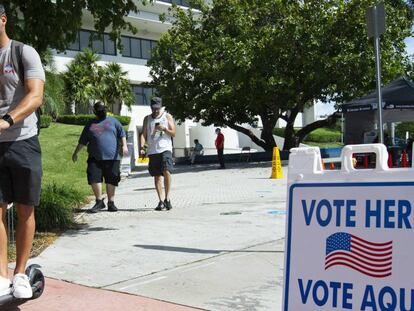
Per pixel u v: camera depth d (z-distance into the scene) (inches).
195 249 257.3
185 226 319.0
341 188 109.5
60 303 184.5
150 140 394.0
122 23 339.3
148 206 424.2
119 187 636.1
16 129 167.3
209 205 415.8
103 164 396.8
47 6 317.7
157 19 1731.1
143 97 1825.8
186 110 1130.7
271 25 999.0
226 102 1091.3
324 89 984.9
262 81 954.7
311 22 928.3
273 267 220.8
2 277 160.2
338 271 107.8
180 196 495.5
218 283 203.0
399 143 711.7
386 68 908.0
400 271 100.4
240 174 757.3
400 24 963.3
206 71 1019.9
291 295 113.0
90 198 488.1
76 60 1600.6
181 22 1137.4
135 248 263.6
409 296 98.9
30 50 170.2
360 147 108.0
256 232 292.4
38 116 177.8
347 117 696.4
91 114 1628.9
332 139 2206.0
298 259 113.3
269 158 1195.3
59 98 1375.5
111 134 398.0
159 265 231.0
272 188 537.0
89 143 398.3
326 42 922.7
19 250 173.8
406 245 100.3
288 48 935.0
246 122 1202.6
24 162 168.1
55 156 959.6
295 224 115.0
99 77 1619.1
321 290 109.3
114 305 181.8
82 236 295.0
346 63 896.3
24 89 170.9
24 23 322.7
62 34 328.8
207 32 1089.4
